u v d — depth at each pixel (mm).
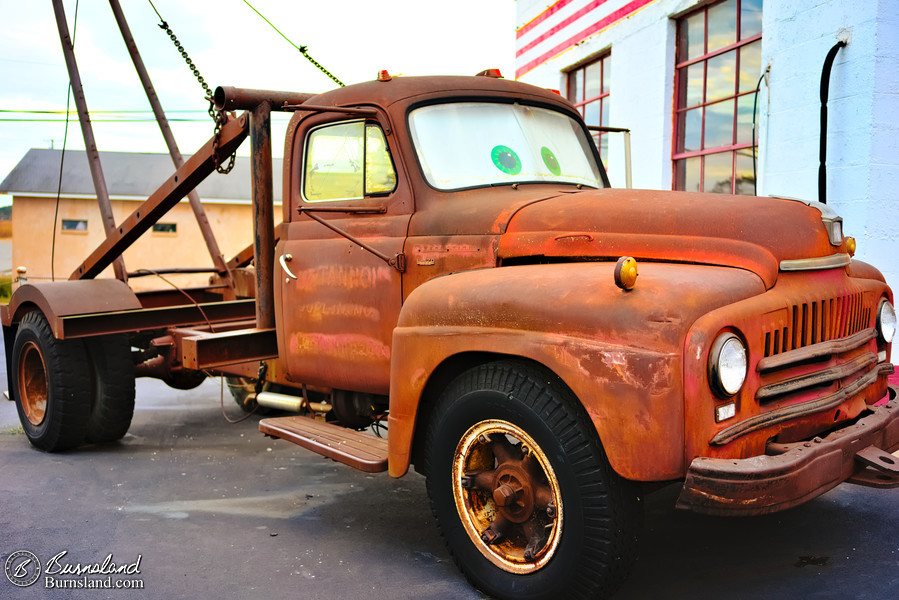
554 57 8961
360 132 3643
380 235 3531
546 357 2496
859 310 3055
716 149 6684
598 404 2371
